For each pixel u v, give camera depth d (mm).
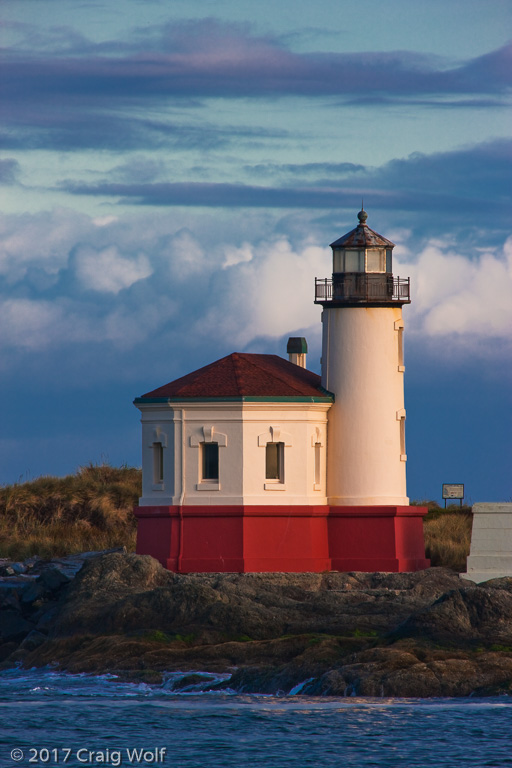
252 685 119125
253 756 101250
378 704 113500
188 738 106000
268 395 154375
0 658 136625
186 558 153250
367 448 158625
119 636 130500
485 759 100688
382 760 100438
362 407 158875
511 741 104562
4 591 147000
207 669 123750
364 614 134875
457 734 105812
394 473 159625
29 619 145000
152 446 158000
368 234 161500
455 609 124812
